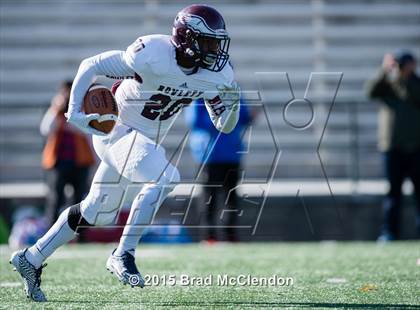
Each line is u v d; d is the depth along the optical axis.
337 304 13.58
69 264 20.17
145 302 13.88
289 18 40.97
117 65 13.71
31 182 37.09
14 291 15.35
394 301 13.89
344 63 40.62
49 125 27.64
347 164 37.34
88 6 40.81
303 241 31.59
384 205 30.34
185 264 20.22
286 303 13.70
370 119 38.28
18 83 39.69
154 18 40.72
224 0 41.28
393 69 27.67
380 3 41.56
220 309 13.05
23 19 40.56
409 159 27.62
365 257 21.66
